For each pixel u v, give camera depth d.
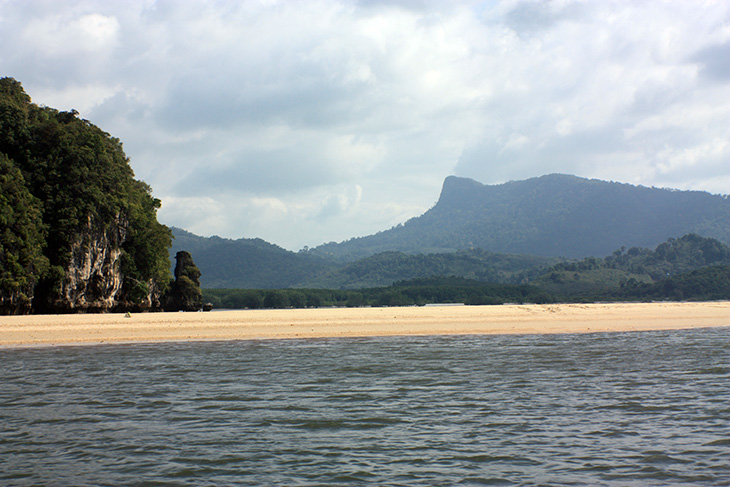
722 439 16.08
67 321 53.91
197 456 14.85
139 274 96.06
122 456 14.89
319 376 26.59
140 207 96.06
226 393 22.67
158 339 44.75
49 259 76.44
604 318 60.47
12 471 13.81
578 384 24.22
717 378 25.52
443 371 27.89
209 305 113.56
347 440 16.16
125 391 23.17
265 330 49.62
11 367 29.98
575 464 14.16
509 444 15.73
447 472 13.62
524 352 35.38
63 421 18.34
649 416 18.61
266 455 14.91
